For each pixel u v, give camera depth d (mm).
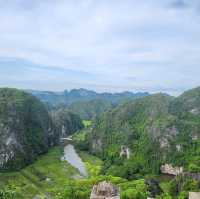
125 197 136875
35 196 163000
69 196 145875
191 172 179375
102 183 104625
